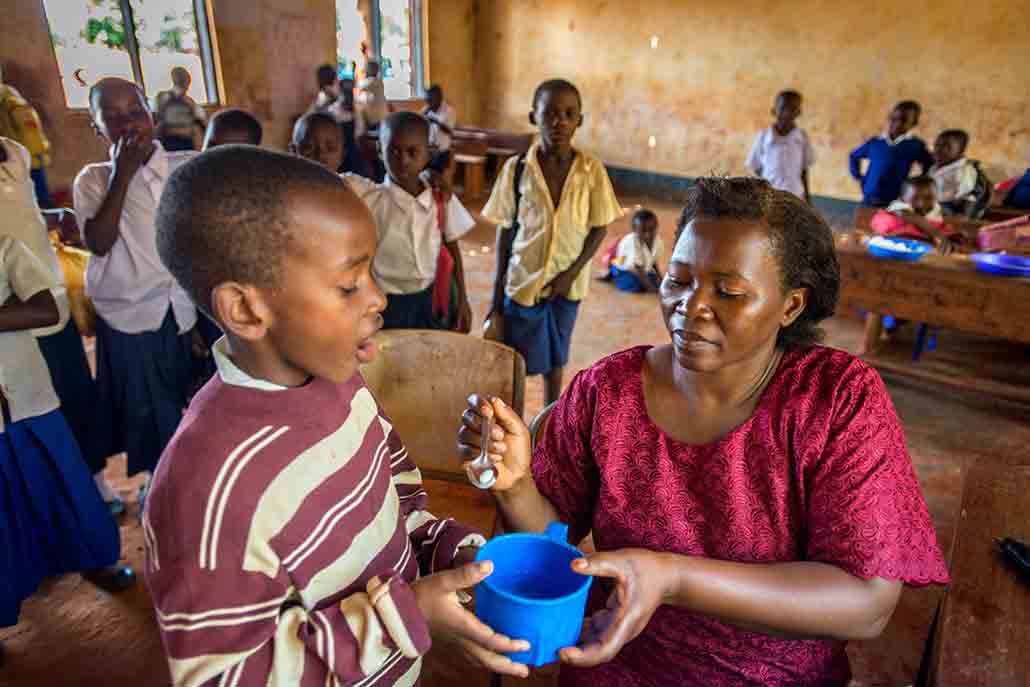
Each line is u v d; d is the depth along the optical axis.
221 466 0.71
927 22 7.83
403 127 2.56
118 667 1.91
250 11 7.20
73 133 5.80
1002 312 3.35
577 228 2.88
